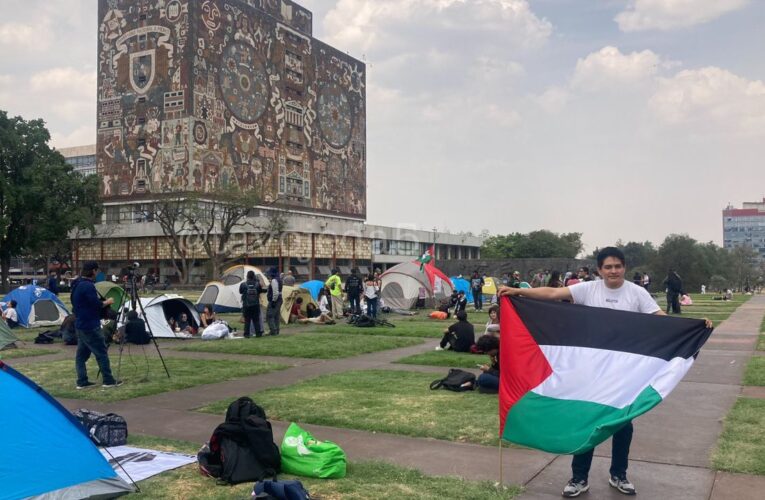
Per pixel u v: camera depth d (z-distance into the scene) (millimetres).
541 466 6395
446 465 6445
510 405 5820
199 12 72875
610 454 6770
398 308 30625
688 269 67188
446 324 23203
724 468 6188
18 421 5613
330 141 96875
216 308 29266
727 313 28016
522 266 72062
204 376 12008
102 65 76938
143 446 7270
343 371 12539
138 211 67562
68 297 43656
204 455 6359
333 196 97375
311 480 6000
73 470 5648
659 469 6215
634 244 107938
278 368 13000
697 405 9062
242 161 78688
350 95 102312
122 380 11695
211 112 74312
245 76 79562
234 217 63781
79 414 7461
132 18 75000
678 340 5496
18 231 58875
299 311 24062
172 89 72438
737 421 8008
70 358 15039
